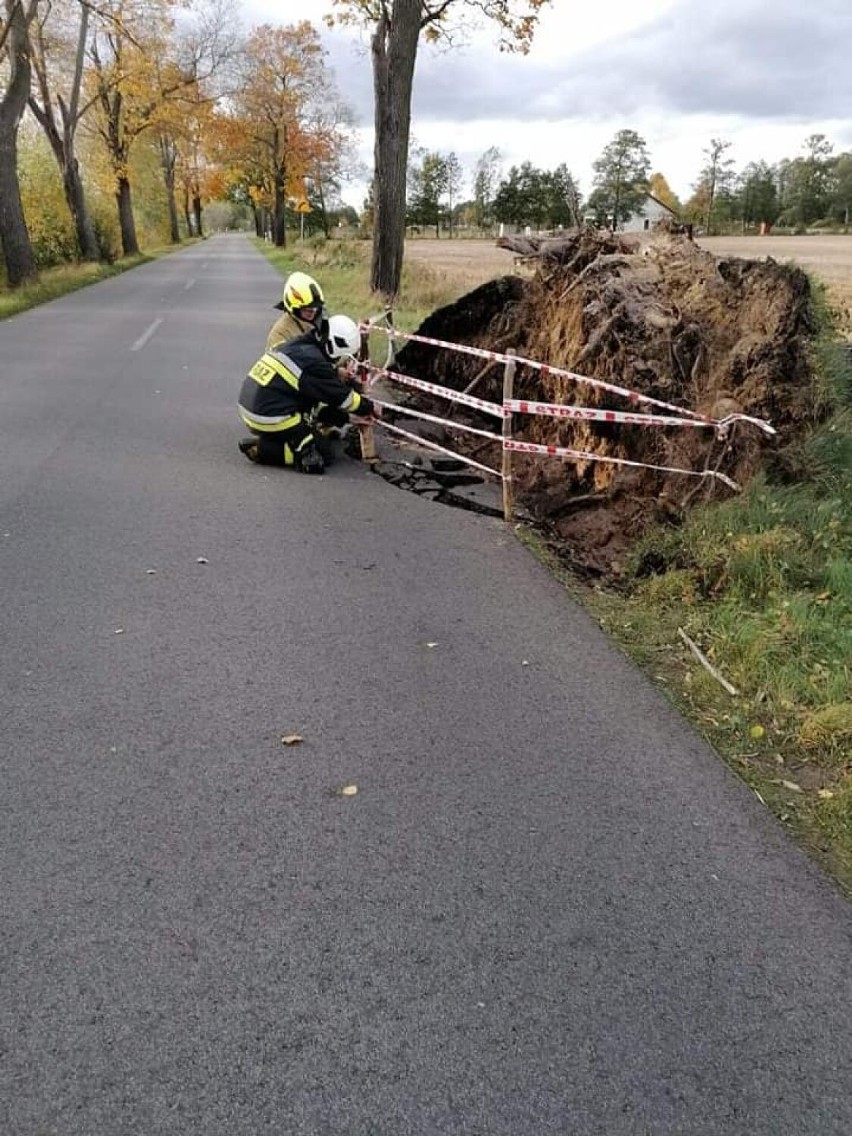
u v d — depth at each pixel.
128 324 15.43
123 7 28.33
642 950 2.43
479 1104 1.97
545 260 8.27
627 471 6.22
